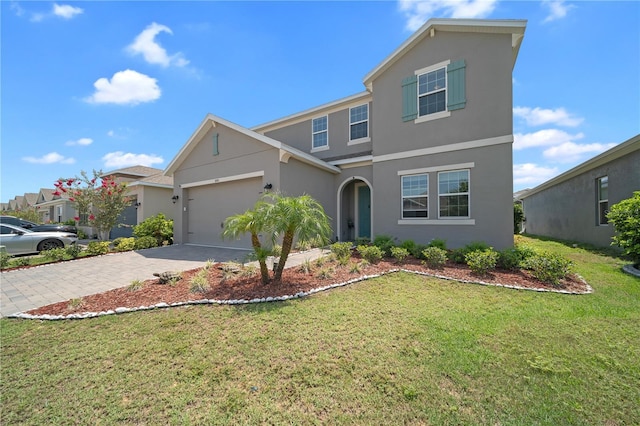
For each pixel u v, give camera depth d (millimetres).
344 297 5340
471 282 6250
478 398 2646
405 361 3232
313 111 14594
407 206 10609
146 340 3861
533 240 15125
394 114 10930
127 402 2693
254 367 3182
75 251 10672
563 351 3420
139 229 13766
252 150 11117
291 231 5938
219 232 12602
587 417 2420
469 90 9391
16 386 2957
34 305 5504
